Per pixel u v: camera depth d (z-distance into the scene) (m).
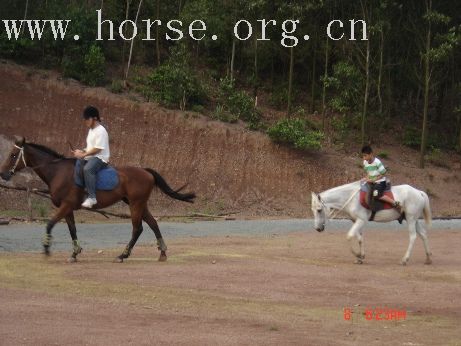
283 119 38.22
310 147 36.66
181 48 40.09
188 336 8.80
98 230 23.81
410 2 39.88
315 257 17.36
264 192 35.06
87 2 42.47
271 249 18.75
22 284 12.16
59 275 13.20
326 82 39.28
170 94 38.44
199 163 35.75
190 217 30.80
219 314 10.32
